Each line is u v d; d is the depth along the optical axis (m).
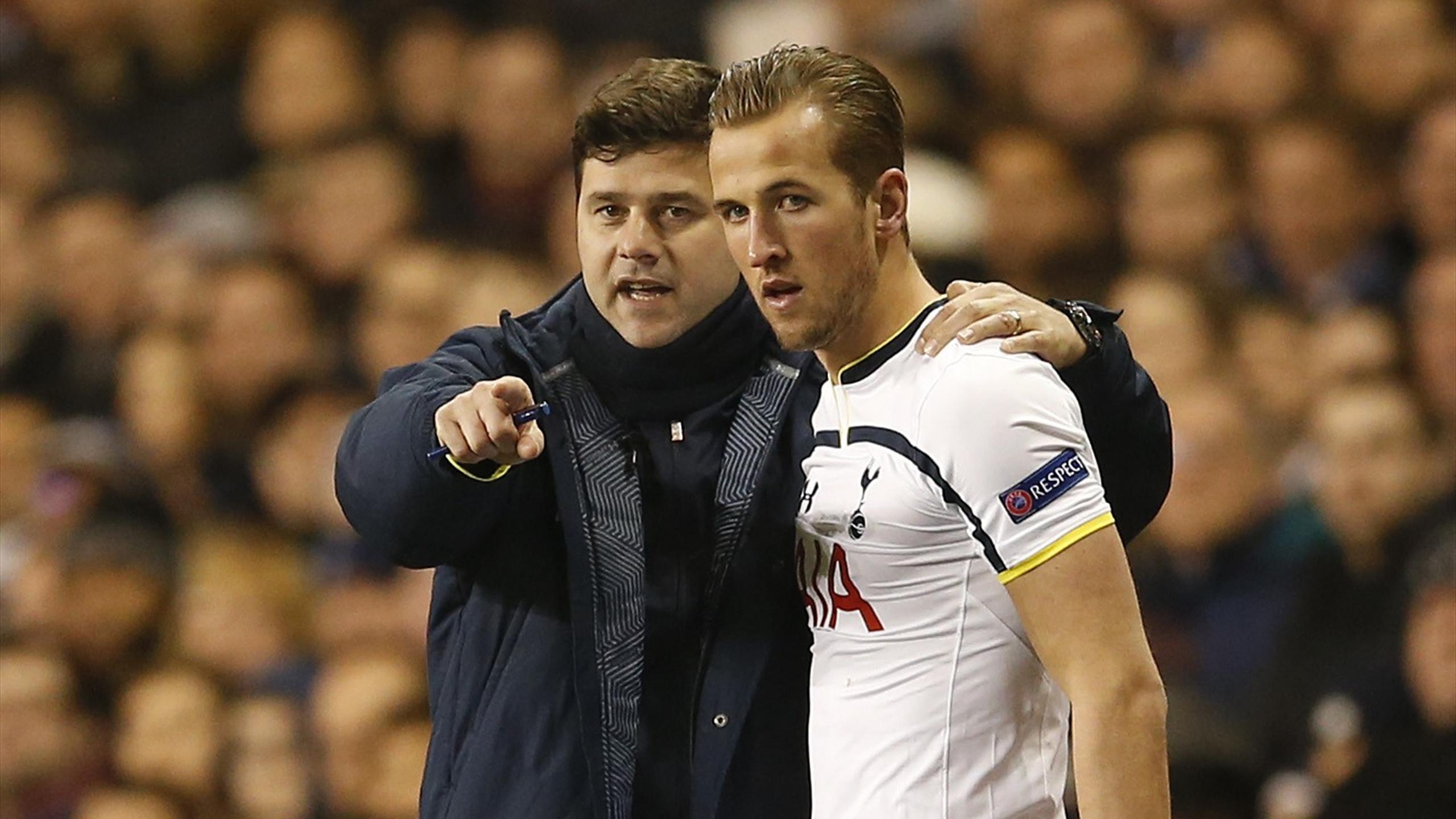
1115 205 29.94
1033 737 12.87
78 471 28.75
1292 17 30.69
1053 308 13.28
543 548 13.77
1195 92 31.12
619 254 13.55
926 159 30.14
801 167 12.45
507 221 33.44
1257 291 28.44
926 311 12.93
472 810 13.41
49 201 37.53
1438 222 27.94
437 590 14.08
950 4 33.81
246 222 35.12
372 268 32.84
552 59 33.75
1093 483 12.31
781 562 13.56
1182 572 24.56
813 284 12.55
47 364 35.31
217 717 26.19
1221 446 24.41
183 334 32.41
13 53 40.81
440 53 34.62
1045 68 31.30
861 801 12.79
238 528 30.56
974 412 12.31
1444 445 24.25
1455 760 20.00
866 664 12.91
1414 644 21.05
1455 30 29.97
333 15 36.75
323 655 26.81
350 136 35.22
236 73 38.62
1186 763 20.98
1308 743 21.88
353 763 24.38
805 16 35.25
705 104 13.51
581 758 13.42
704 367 13.80
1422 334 25.19
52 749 25.92
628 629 13.51
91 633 27.25
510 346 13.94
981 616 12.67
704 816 13.42
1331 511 23.36
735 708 13.48
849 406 12.99
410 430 12.98
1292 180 28.34
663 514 13.75
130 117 39.16
